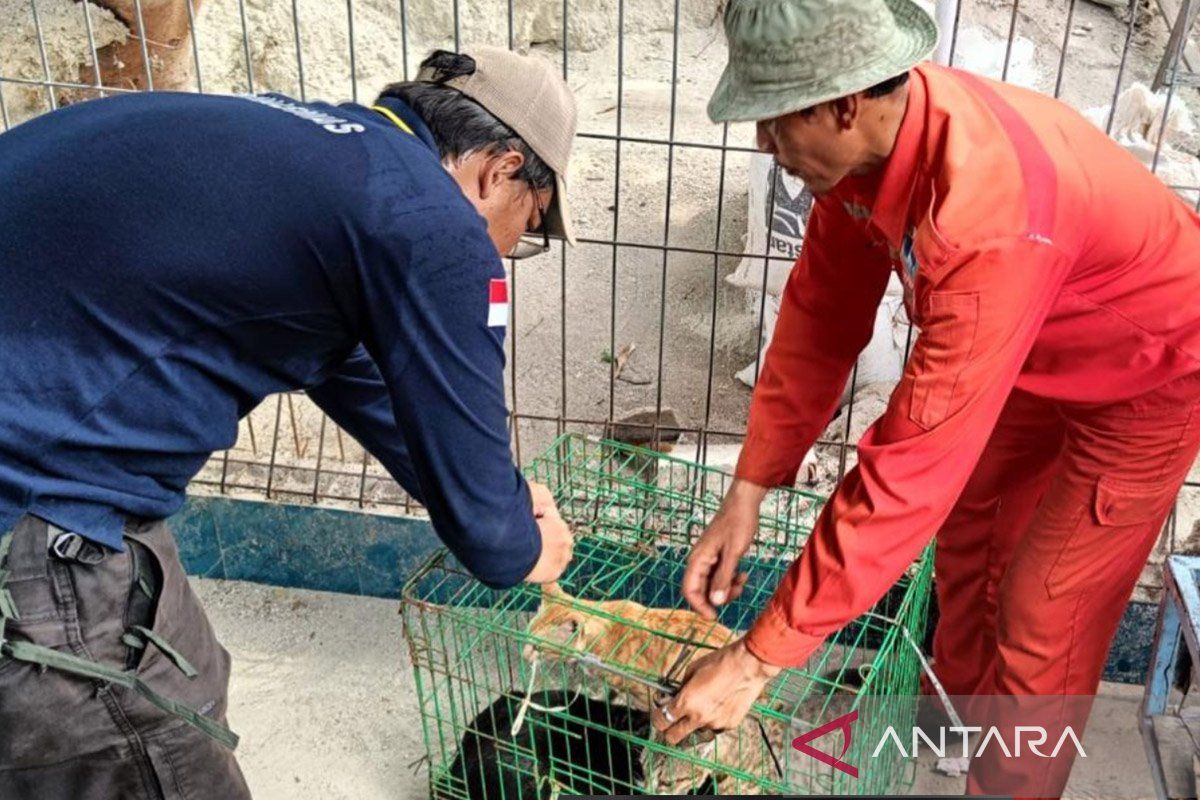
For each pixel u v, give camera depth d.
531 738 2.43
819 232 2.12
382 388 2.01
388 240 1.55
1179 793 2.36
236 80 5.56
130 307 1.57
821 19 1.59
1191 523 3.17
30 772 1.86
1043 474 2.44
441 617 2.37
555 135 1.79
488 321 1.63
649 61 7.23
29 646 1.68
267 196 1.54
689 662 2.17
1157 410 2.07
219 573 3.39
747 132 6.22
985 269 1.67
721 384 4.25
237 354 1.63
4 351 1.56
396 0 6.55
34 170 1.58
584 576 2.92
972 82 1.87
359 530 3.23
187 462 1.71
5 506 1.62
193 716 1.86
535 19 7.22
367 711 2.96
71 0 4.09
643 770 2.50
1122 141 3.81
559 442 2.94
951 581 2.62
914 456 1.75
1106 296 1.95
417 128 1.73
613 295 3.06
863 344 2.29
